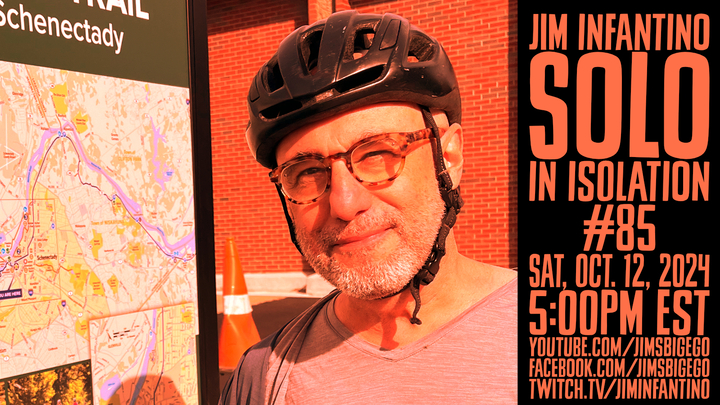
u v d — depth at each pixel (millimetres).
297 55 838
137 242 1254
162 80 1321
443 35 6266
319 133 766
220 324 4953
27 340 1050
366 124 753
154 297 1288
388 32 822
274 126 792
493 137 6078
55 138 1098
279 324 5070
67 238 1118
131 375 1226
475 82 6145
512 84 5992
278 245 7129
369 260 753
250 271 7262
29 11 1055
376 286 755
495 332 784
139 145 1263
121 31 1226
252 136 884
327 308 974
